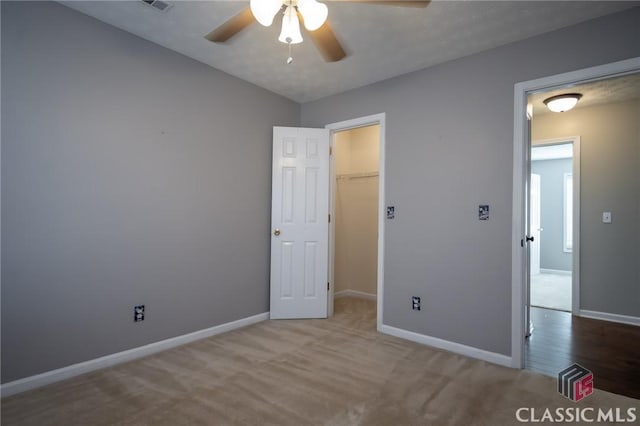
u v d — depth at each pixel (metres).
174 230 2.92
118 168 2.57
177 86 2.94
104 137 2.50
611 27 2.27
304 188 3.79
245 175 3.51
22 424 1.83
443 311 2.96
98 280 2.48
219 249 3.27
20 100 2.14
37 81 2.20
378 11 2.29
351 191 4.88
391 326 3.28
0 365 2.08
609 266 3.80
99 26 2.47
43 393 2.14
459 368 2.56
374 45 2.74
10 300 2.11
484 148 2.78
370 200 4.70
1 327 2.08
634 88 3.38
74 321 2.37
